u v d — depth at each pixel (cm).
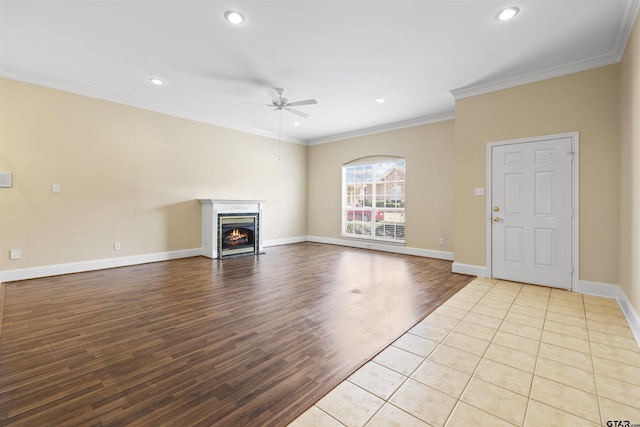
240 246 591
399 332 244
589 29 281
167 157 526
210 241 553
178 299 323
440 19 268
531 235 377
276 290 357
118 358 203
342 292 350
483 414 151
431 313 285
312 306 304
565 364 196
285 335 239
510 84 386
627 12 253
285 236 749
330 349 216
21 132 381
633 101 263
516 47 315
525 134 376
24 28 281
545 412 152
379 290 358
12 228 379
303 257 570
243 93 450
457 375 185
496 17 265
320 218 775
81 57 339
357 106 507
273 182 715
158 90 440
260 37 298
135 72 379
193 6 250
